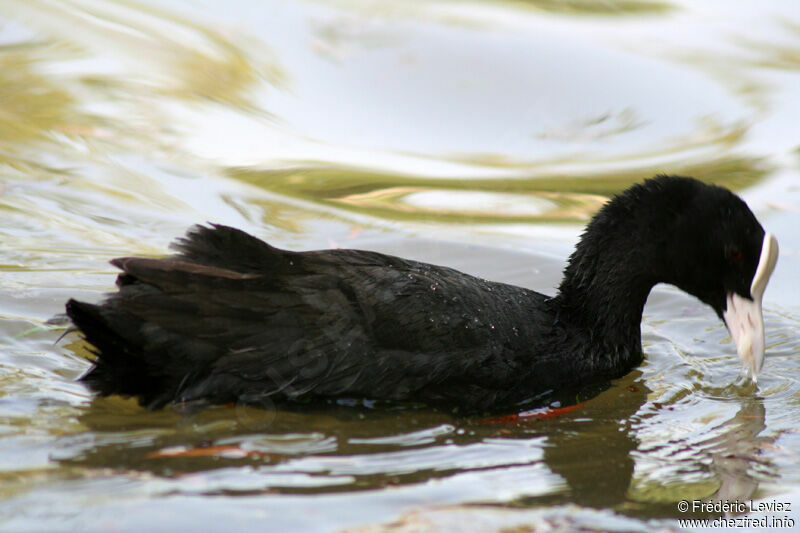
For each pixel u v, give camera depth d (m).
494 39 20.16
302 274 9.66
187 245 9.76
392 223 15.16
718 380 11.12
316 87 18.50
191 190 15.52
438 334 9.77
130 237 14.02
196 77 18.61
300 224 14.86
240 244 9.67
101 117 17.17
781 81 18.83
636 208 11.12
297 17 20.70
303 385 9.41
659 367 11.50
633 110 18.02
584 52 19.80
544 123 17.77
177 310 9.13
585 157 16.83
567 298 11.38
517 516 7.62
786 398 10.58
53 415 9.13
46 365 10.43
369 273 9.84
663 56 19.72
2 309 11.70
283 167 16.33
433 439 9.13
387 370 9.56
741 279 10.77
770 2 21.95
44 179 15.45
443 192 15.94
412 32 20.27
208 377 9.30
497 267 14.02
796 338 12.17
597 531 7.51
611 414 10.05
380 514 7.50
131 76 18.41
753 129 17.39
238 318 9.30
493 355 10.07
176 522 7.15
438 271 10.55
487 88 18.69
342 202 15.66
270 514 7.37
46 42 19.25
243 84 18.58
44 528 6.98
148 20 20.44
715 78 18.97
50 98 17.55
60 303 12.00
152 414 9.27
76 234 14.01
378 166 16.59
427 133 17.44
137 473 7.96
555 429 9.60
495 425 9.66
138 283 9.28
